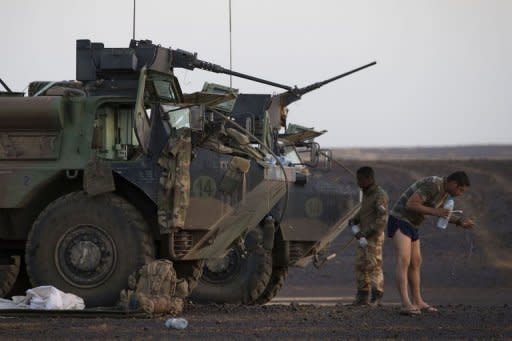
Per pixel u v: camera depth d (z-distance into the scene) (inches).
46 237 1844.2
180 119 1888.5
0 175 1857.8
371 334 1569.9
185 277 2014.0
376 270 2246.6
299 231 2546.8
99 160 1830.7
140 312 1750.7
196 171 1854.1
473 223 1867.6
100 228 1833.2
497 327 1691.7
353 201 2618.1
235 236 2049.7
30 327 1590.8
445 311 1957.4
